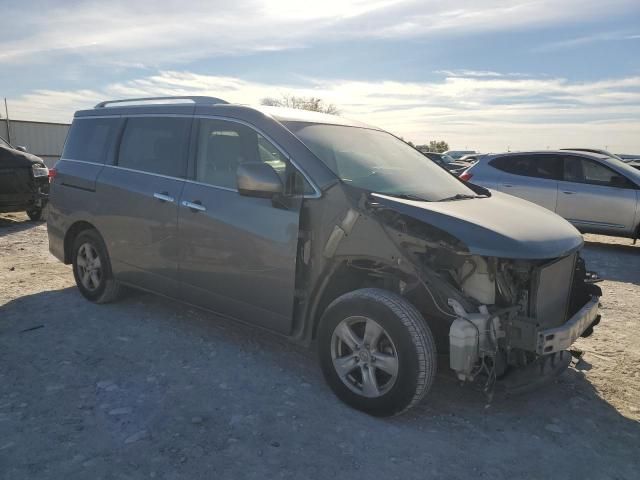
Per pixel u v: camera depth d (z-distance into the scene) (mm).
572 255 3641
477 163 10891
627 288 7035
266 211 3738
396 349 3172
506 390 3199
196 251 4160
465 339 3049
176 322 4879
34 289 5859
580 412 3559
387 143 4578
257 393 3609
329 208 3502
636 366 4336
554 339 3170
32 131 31812
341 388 3475
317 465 2852
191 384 3701
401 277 3398
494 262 3172
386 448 3035
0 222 11094
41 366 3914
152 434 3076
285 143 3787
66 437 3016
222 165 4133
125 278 4875
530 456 3033
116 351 4219
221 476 2729
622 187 9516
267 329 3873
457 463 2934
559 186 9914
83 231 5273
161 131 4648
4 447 2900
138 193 4602
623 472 2920
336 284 3740
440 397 3678
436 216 3262
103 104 5426
